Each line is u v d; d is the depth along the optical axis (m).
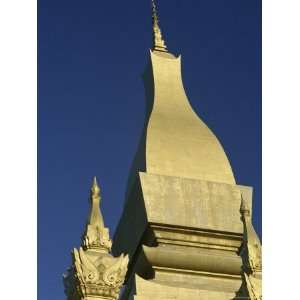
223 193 37.38
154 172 37.34
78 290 29.64
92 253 30.47
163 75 41.12
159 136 38.50
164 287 32.62
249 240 31.52
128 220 37.72
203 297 32.97
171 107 40.09
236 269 35.78
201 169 37.94
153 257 35.19
